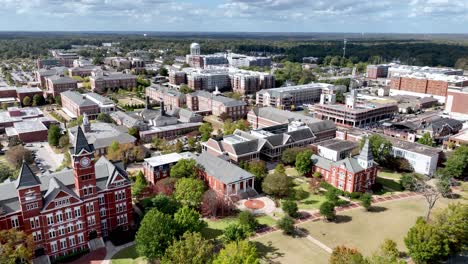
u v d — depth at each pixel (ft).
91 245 358.84
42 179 356.79
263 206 444.96
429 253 314.35
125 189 382.01
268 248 355.36
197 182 431.84
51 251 335.67
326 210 403.34
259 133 633.61
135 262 333.42
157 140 653.71
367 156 480.23
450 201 465.47
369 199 433.48
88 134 625.82
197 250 294.87
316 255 345.10
